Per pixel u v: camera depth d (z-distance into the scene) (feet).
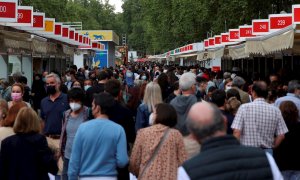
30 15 81.00
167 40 346.95
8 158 29.96
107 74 52.47
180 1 212.64
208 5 153.99
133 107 51.57
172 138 30.76
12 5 68.95
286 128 38.27
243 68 149.69
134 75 140.36
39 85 78.07
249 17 128.47
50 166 30.40
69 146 40.50
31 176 29.76
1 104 36.42
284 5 124.47
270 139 38.17
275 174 19.24
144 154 30.83
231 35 115.14
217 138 19.21
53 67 151.84
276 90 54.19
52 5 277.23
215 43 141.38
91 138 30.73
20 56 106.32
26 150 29.89
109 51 304.71
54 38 123.34
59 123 47.65
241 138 38.40
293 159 39.58
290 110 39.81
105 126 30.99
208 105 19.67
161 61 428.15
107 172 30.73
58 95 48.47
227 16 140.67
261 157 19.12
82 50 200.75
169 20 288.30
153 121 32.55
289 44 57.36
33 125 30.25
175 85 47.19
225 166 18.62
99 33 287.28
